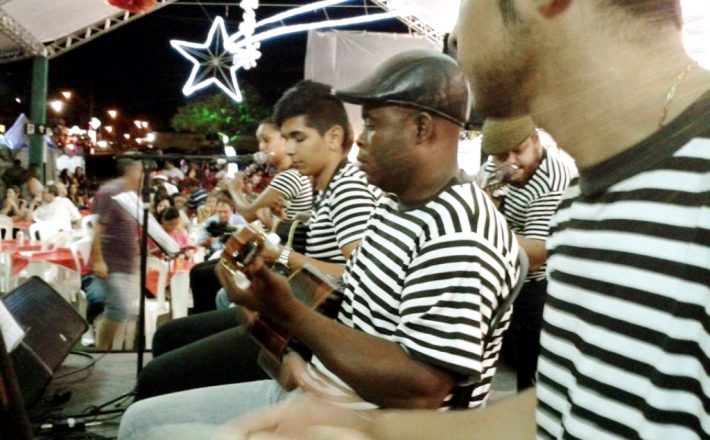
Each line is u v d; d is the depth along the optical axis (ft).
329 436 2.38
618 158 1.90
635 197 1.83
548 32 1.97
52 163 31.71
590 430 1.90
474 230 3.91
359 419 2.56
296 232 7.16
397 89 4.13
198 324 7.95
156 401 5.17
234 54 15.38
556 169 6.75
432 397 3.75
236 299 4.19
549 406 2.25
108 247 12.61
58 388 11.18
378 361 3.76
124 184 12.35
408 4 17.16
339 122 7.02
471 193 4.17
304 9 17.62
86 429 9.55
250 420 2.50
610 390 1.85
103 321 13.04
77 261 14.93
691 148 1.74
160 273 13.34
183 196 14.60
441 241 3.89
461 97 4.17
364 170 4.46
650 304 1.75
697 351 1.65
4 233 19.98
